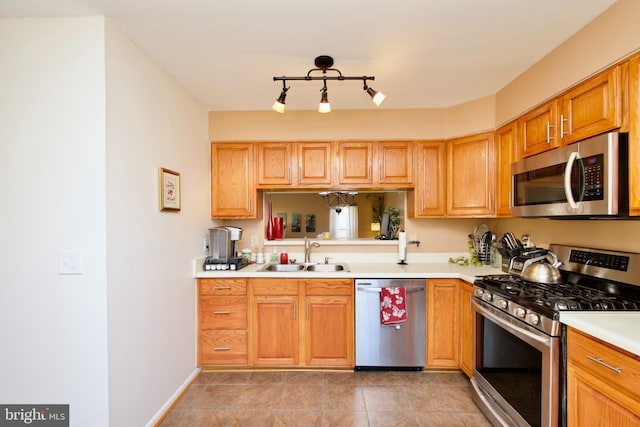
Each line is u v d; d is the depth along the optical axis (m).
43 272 1.49
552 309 1.40
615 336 1.08
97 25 1.50
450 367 2.48
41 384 1.50
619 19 1.38
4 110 1.50
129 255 1.66
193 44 1.76
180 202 2.24
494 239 2.83
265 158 2.84
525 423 1.54
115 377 1.54
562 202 1.65
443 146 2.79
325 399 2.13
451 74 2.15
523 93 2.11
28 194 1.49
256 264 2.95
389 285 2.46
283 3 1.42
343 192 3.12
